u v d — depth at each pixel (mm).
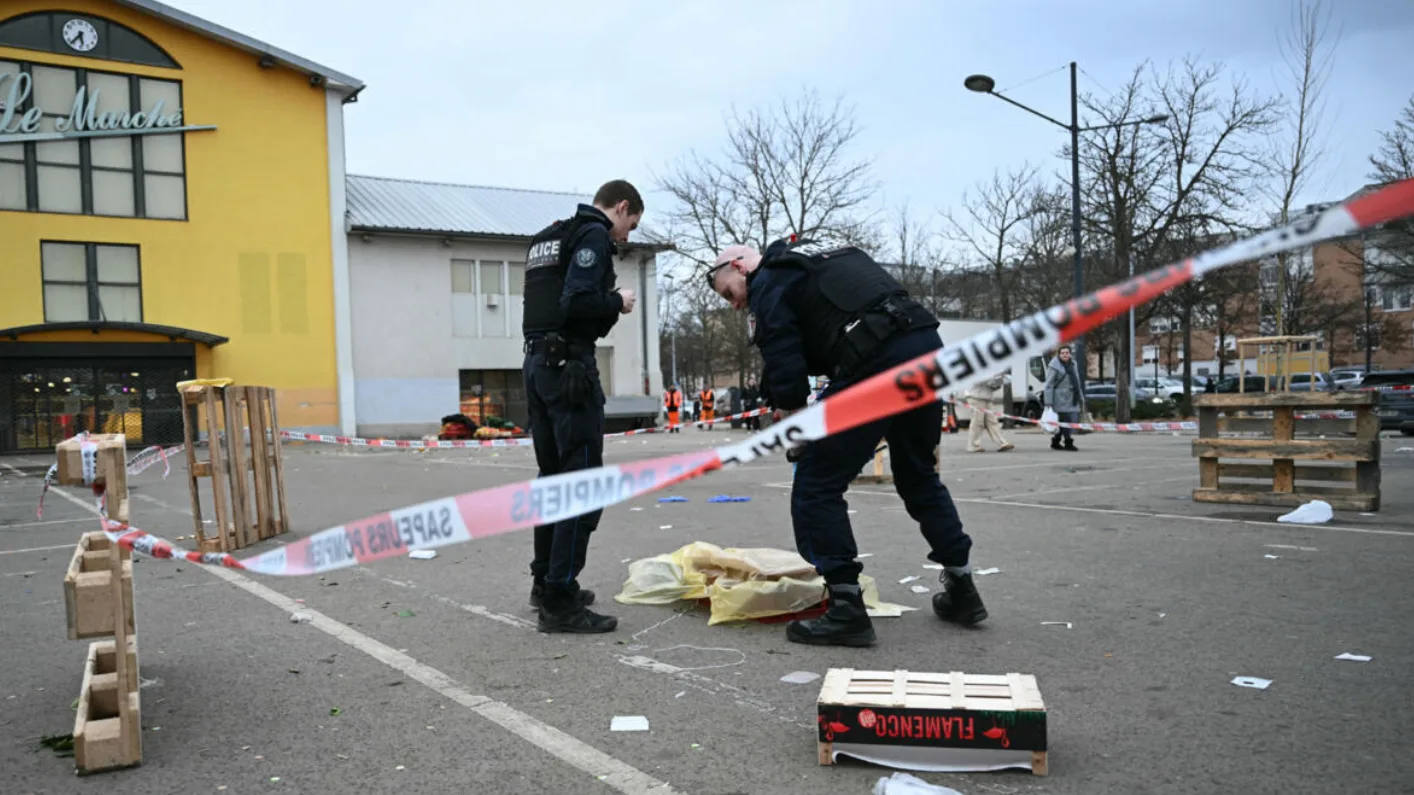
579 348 4047
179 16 23016
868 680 2779
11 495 11445
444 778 2477
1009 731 2443
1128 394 27594
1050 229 34719
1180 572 4910
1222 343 42375
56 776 2549
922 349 3609
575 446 3977
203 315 23719
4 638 4082
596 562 5551
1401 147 21188
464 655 3637
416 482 11617
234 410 6500
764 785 2418
